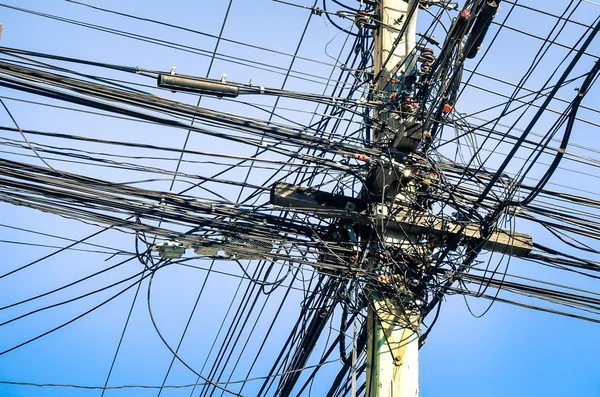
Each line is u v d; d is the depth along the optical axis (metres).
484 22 7.57
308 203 8.20
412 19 9.02
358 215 8.21
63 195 7.53
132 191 7.76
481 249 8.32
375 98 8.73
